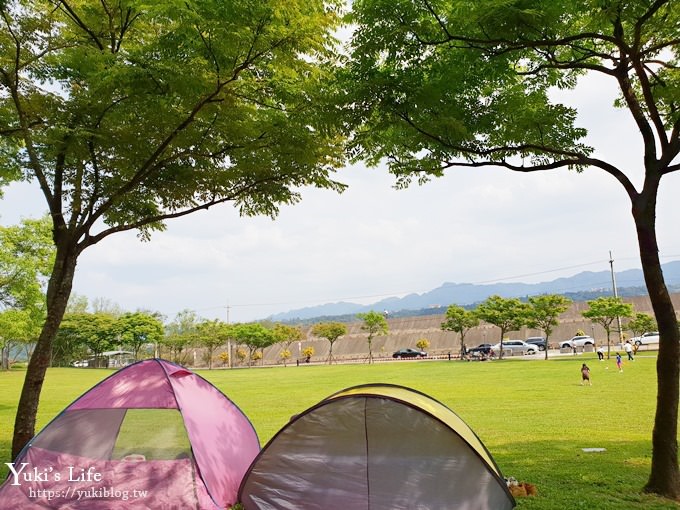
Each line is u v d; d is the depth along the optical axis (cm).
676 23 714
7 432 1405
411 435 636
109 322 6675
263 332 6638
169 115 841
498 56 746
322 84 801
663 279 706
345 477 638
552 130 794
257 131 882
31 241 1909
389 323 7100
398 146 902
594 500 678
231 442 761
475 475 617
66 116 855
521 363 3850
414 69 757
